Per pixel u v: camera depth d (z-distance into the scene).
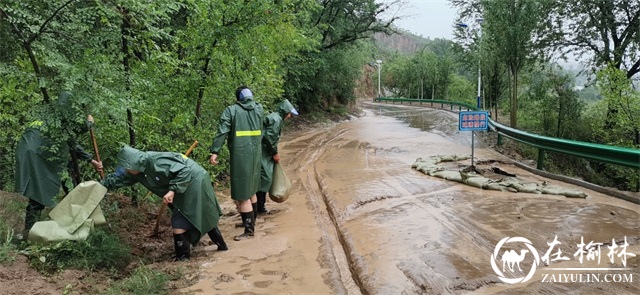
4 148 7.51
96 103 5.21
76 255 4.64
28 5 4.95
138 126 7.09
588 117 23.20
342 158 12.73
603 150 7.95
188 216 5.12
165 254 5.53
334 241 5.98
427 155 12.88
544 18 22.61
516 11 19.25
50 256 4.50
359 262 4.94
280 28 10.09
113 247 4.97
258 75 9.52
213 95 8.56
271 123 6.97
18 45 5.27
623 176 17.69
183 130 8.23
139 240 5.96
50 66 5.08
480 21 24.94
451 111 34.06
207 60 8.12
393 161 11.84
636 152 7.19
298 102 27.17
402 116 31.09
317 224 6.65
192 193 5.11
